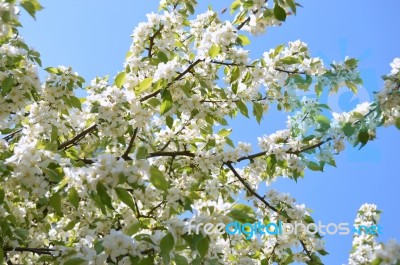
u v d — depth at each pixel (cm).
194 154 578
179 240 323
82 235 554
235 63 487
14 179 364
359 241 524
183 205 477
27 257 550
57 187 360
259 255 577
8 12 378
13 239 423
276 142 555
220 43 471
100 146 591
